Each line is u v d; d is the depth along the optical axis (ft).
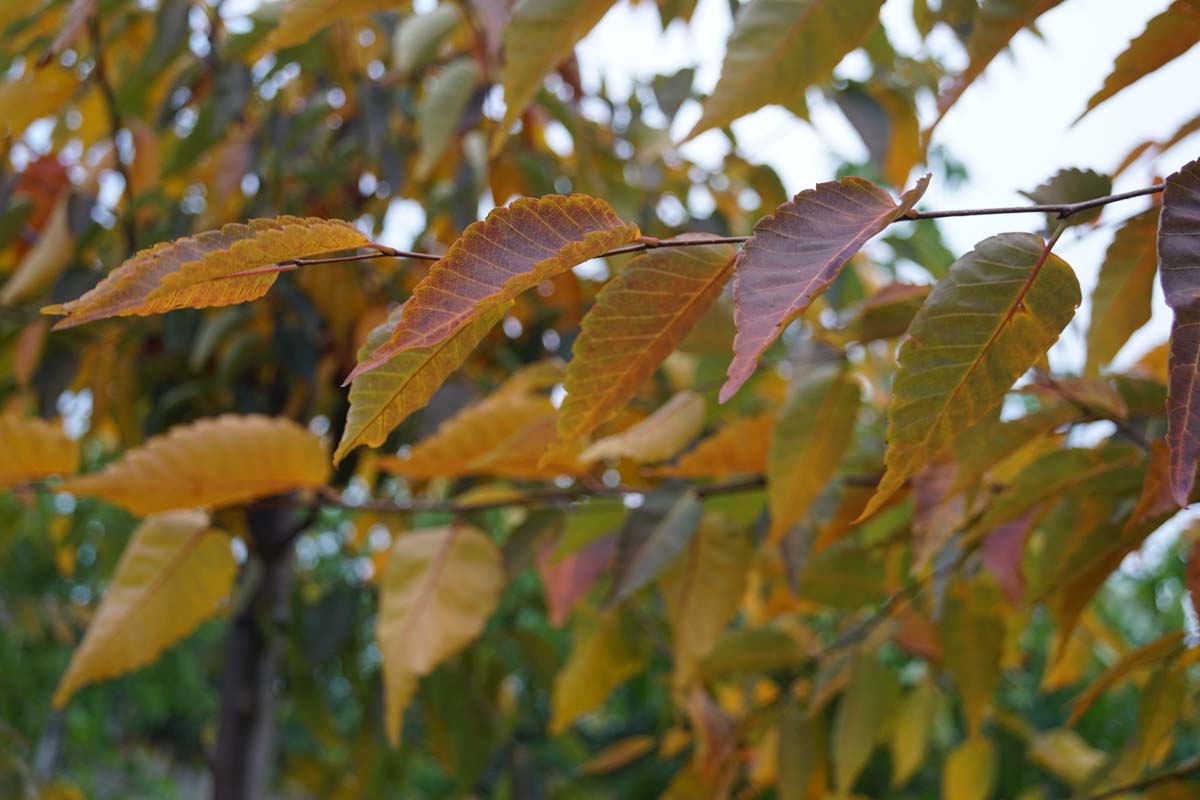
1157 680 1.98
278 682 3.17
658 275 1.63
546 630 4.25
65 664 4.97
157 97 3.02
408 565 2.22
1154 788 1.99
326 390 2.95
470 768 2.78
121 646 2.18
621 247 1.47
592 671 2.52
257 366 2.92
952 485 1.88
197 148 2.76
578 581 2.35
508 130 1.85
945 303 1.53
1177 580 4.05
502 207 1.39
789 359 2.15
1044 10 1.73
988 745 2.67
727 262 1.63
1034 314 1.53
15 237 2.82
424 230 2.98
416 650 2.17
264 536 2.78
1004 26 1.73
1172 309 1.34
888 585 2.42
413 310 1.31
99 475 2.08
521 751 3.14
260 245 1.37
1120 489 1.92
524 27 1.82
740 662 2.51
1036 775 3.40
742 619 3.41
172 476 2.10
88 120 2.93
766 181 3.01
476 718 2.79
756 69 1.79
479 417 2.13
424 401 1.52
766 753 2.69
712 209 2.96
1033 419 1.89
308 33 1.91
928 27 2.23
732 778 2.57
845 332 2.09
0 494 3.52
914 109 2.70
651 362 1.65
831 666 2.42
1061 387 1.90
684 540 2.12
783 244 1.36
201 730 9.16
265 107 2.96
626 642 2.52
